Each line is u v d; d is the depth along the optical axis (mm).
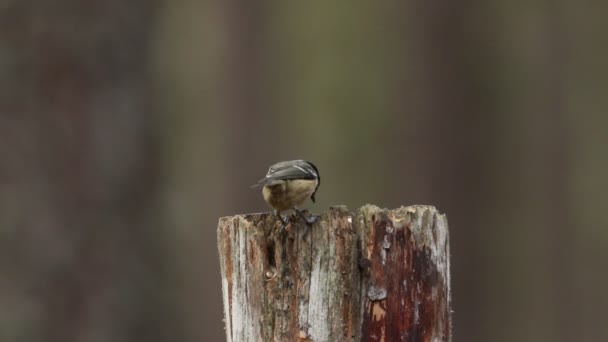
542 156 17672
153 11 10117
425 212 5543
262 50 20734
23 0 9273
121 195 9695
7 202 9203
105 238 9547
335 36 20125
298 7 20547
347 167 19141
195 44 20516
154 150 10156
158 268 9984
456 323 16656
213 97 20594
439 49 17000
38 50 9344
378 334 5430
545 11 18359
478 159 16812
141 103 9969
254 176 20391
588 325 18656
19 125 9281
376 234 5441
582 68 19016
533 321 17516
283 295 5422
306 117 20141
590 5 18906
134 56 9883
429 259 5523
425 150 16953
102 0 9594
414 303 5480
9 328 9125
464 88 16953
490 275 16719
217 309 19609
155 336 9828
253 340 5496
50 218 9312
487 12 17016
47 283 9258
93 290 9453
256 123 20531
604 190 19156
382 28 19516
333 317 5383
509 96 17047
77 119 9492
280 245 5441
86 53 9516
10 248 9180
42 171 9328
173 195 10523
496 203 16781
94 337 9422
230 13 20750
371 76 19375
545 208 17500
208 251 19906
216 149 20531
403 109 17422
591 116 19219
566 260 18047
